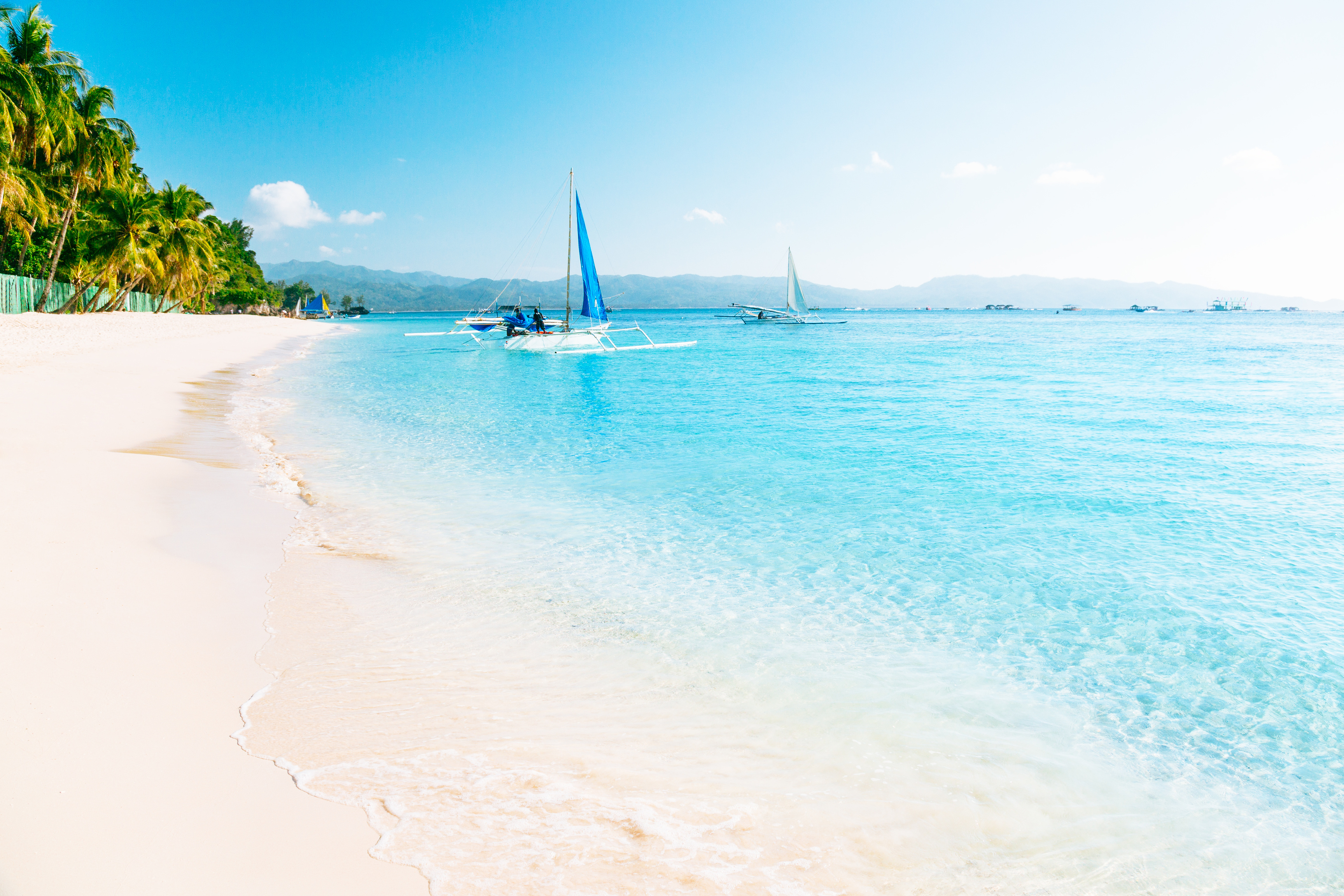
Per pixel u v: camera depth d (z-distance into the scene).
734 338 76.06
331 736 4.66
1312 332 93.75
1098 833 4.16
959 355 48.47
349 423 18.11
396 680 5.53
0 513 8.23
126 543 7.75
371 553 8.55
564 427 18.17
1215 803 4.50
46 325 40.00
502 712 5.16
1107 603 7.67
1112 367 37.88
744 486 12.45
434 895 3.29
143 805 3.71
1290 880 3.86
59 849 3.32
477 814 3.95
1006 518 10.69
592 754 4.67
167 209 59.91
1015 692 5.84
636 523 10.25
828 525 10.34
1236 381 30.16
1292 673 6.19
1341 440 16.64
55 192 47.03
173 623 6.05
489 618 6.88
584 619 6.98
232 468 12.27
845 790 4.43
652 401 23.73
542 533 9.70
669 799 4.22
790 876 3.63
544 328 46.78
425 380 29.92
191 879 3.24
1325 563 8.84
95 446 12.88
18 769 3.87
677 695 5.58
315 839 3.61
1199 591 8.00
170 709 4.72
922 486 12.47
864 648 6.57
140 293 77.81
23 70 36.72
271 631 6.23
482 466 13.55
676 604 7.44
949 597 7.80
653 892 3.44
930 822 4.16
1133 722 5.43
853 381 30.77
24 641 5.31
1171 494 11.96
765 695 5.62
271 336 63.69
